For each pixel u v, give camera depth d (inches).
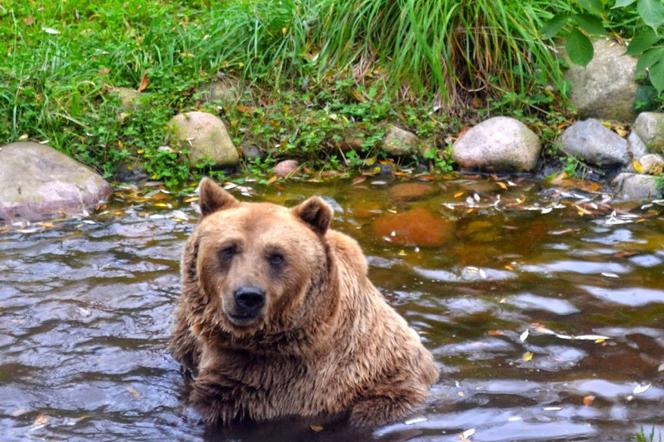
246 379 225.8
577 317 279.4
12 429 217.6
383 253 326.6
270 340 219.9
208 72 446.3
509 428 219.9
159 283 299.0
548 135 423.2
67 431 217.6
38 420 222.1
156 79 441.7
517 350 259.9
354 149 421.1
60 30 473.7
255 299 207.0
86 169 382.6
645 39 333.1
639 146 406.6
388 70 448.8
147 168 397.4
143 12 490.9
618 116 429.7
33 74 427.2
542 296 293.1
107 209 365.1
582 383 241.1
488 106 441.7
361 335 231.6
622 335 267.9
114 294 290.8
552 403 231.5
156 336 266.7
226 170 408.2
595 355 256.7
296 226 220.1
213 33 461.7
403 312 282.4
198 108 431.5
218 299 216.7
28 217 354.6
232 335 219.0
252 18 462.9
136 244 330.0
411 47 445.7
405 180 399.5
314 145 415.2
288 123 426.6
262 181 393.1
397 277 307.9
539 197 382.3
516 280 305.0
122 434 217.5
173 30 469.4
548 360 254.1
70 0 498.9
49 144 398.6
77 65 443.5
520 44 449.4
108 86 435.8
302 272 215.6
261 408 225.9
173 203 372.2
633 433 216.5
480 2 441.1
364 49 456.4
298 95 443.5
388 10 454.6
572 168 404.8
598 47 441.7
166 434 218.5
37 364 248.7
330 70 452.4
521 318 279.0
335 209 365.1
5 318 272.8
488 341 265.0
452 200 376.2
